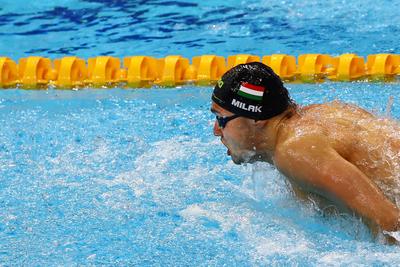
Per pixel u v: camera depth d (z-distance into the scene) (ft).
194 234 38.06
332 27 77.87
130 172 46.42
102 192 43.68
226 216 39.81
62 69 65.72
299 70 64.85
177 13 84.99
